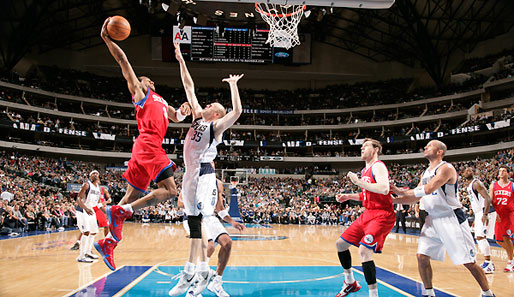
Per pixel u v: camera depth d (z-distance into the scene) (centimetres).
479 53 3325
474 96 3200
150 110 406
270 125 3869
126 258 795
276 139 3816
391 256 880
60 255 829
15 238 1275
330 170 3841
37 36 3262
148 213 2528
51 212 1816
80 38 3559
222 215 496
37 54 3531
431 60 3456
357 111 3775
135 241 1186
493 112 2944
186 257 817
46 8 2792
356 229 442
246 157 3525
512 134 3008
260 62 3161
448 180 431
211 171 421
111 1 3066
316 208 2664
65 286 503
